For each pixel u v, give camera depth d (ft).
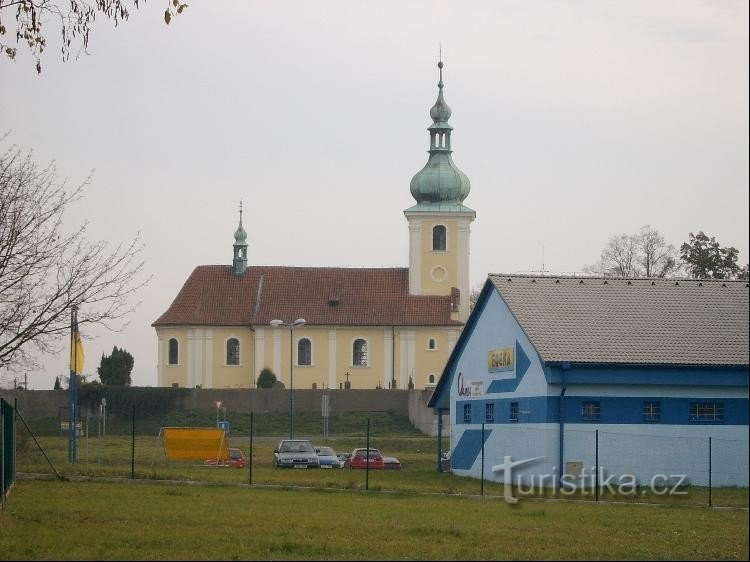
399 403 416.26
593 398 193.57
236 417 408.67
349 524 123.95
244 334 485.56
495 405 212.84
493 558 99.96
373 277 502.38
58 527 115.85
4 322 144.66
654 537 119.24
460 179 501.97
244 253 503.61
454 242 497.05
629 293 212.23
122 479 180.34
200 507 138.72
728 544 114.62
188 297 491.72
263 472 216.74
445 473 231.71
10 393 381.60
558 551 105.70
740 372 197.36
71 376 236.84
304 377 483.92
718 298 212.84
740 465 196.03
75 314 146.51
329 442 346.13
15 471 170.91
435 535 116.16
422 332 485.97
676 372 195.11
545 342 195.83
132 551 100.27
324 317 485.97
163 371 485.56
